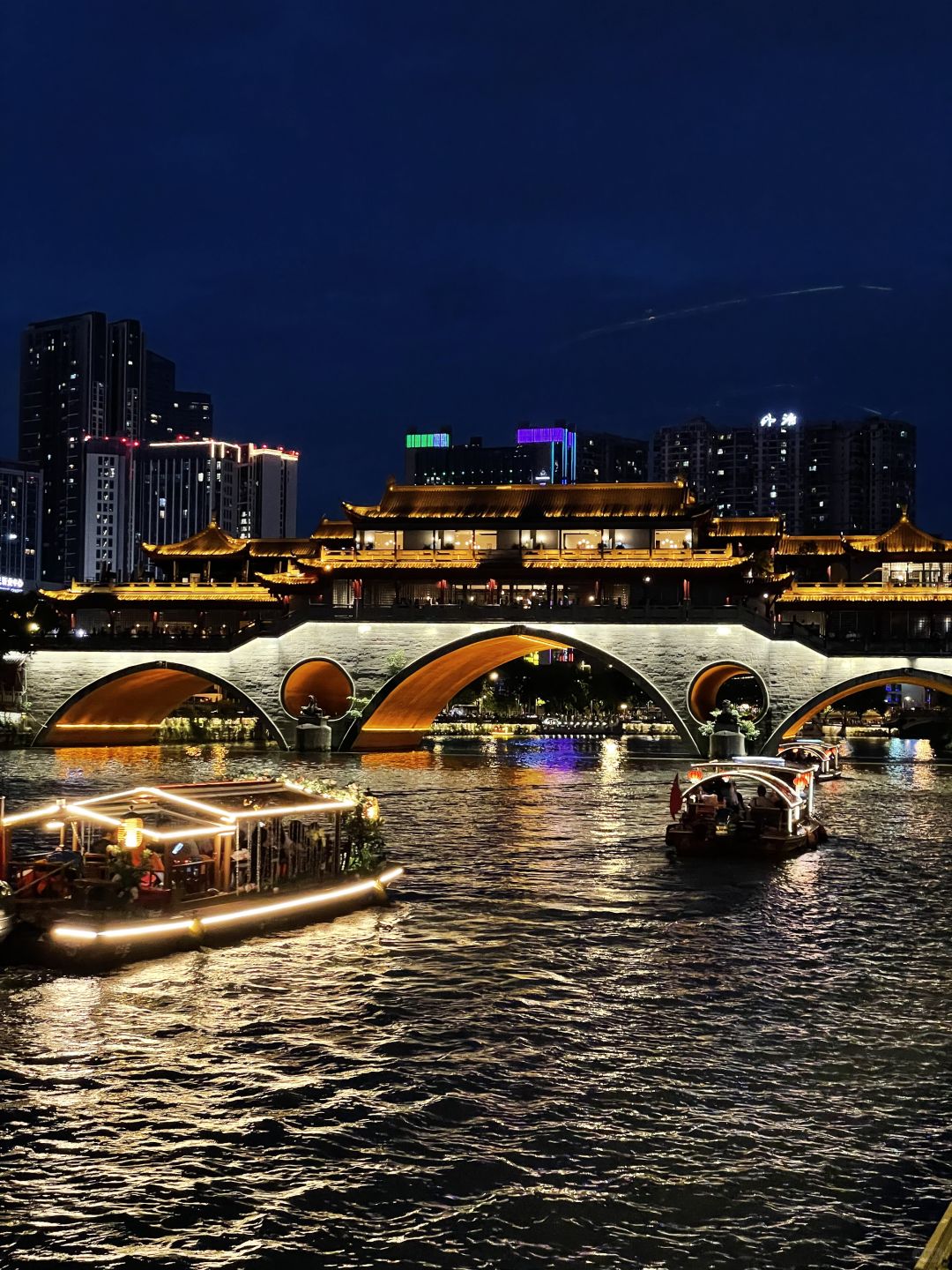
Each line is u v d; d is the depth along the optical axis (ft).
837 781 289.33
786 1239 57.06
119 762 291.79
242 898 108.37
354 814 125.39
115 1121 68.18
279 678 333.42
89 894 100.68
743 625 308.40
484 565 335.67
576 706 609.01
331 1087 73.20
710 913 122.42
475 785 251.60
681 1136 67.21
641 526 335.06
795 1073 76.43
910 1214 59.31
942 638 301.02
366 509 351.25
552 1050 79.97
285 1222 57.93
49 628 407.23
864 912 123.95
